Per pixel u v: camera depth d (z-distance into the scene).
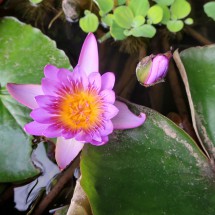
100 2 0.38
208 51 0.33
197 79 0.32
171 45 0.38
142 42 0.38
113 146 0.29
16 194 0.32
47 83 0.28
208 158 0.29
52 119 0.28
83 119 0.28
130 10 0.37
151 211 0.27
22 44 0.35
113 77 0.28
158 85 0.36
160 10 0.37
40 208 0.32
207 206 0.27
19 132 0.32
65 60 0.34
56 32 0.39
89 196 0.27
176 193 0.28
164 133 0.29
